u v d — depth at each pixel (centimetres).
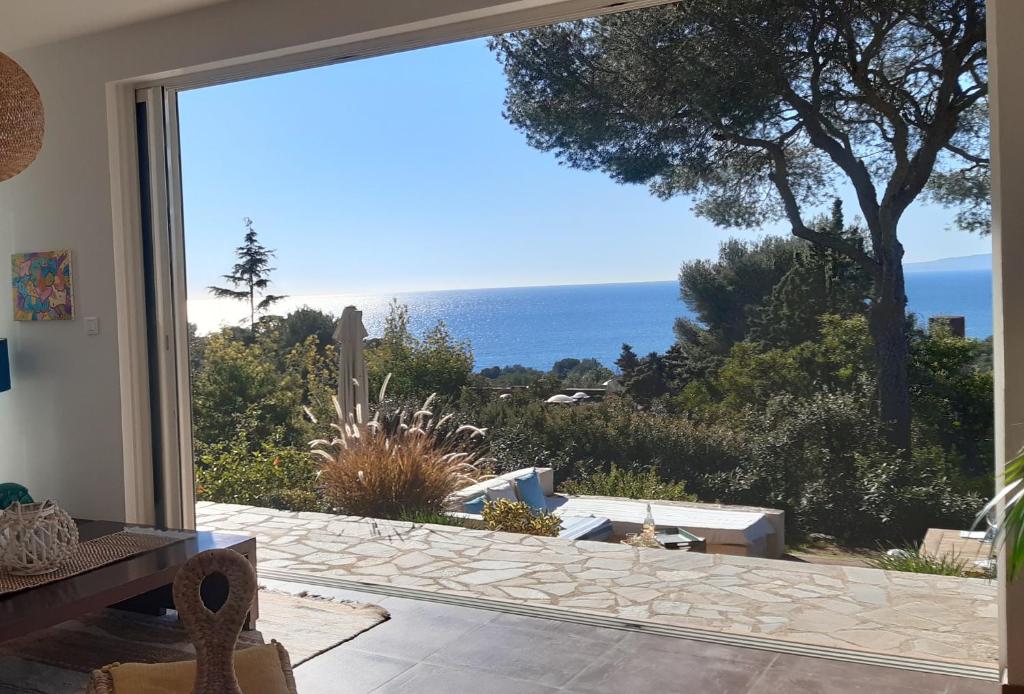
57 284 539
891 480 544
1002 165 301
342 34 448
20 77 298
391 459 686
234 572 167
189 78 507
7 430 564
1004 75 300
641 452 638
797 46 571
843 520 556
